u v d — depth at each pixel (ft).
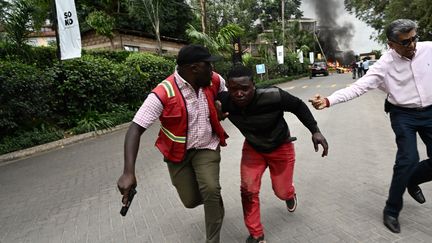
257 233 10.07
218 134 9.61
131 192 7.99
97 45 71.97
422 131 10.37
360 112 35.19
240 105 9.23
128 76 39.91
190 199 9.96
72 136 31.94
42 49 37.47
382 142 21.81
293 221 11.72
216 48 62.49
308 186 14.84
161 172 19.16
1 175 22.33
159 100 8.52
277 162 10.33
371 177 15.35
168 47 79.56
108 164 22.36
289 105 9.52
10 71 28.53
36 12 39.32
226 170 18.20
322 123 30.30
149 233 11.96
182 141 8.98
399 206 10.46
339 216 11.80
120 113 37.76
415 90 9.87
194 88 8.87
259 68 87.30
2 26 36.04
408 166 9.90
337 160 18.39
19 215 15.07
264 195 14.17
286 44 139.13
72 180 19.58
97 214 14.21
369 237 10.32
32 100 29.86
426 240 9.91
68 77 33.53
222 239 10.96
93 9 70.38
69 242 11.98
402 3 54.70
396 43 9.51
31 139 29.07
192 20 86.58
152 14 59.62
